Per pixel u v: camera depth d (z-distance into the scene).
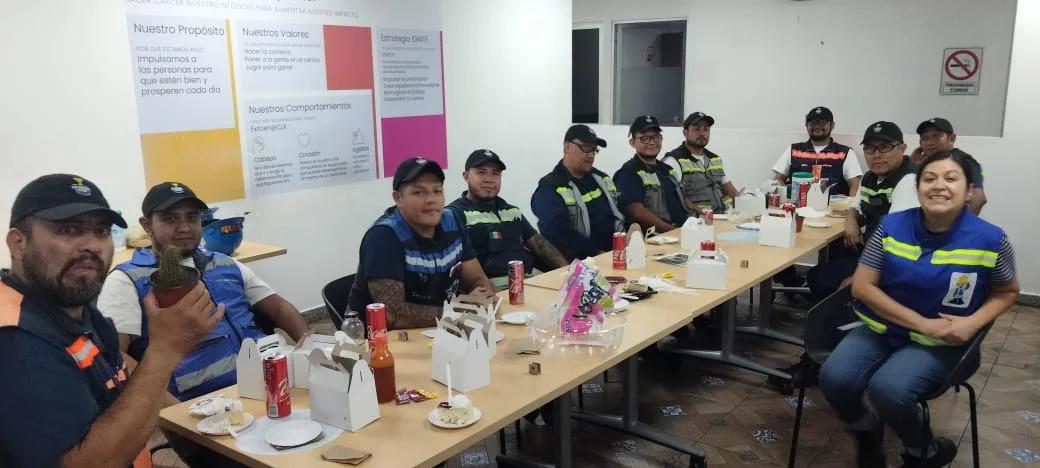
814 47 6.32
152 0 3.53
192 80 3.73
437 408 1.63
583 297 2.13
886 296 2.42
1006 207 4.79
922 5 5.82
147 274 2.06
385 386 1.69
